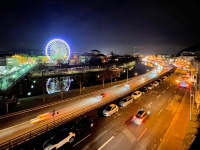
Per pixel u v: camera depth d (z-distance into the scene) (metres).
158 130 18.77
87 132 18.27
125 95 33.28
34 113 25.02
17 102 29.62
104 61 159.50
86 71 88.31
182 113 24.09
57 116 23.55
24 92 51.72
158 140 16.58
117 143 16.02
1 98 30.39
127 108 26.66
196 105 27.42
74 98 34.69
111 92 40.84
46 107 28.08
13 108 27.20
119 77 86.06
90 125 19.30
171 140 16.55
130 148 15.16
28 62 123.31
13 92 41.41
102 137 17.14
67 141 15.50
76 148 15.07
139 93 34.09
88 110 23.92
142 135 17.61
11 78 52.25
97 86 50.41
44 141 16.38
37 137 16.30
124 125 20.09
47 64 120.12
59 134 15.63
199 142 11.23
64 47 82.44
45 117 22.97
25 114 24.55
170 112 24.58
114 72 84.69
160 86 45.88
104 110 23.53
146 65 183.00
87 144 15.78
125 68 118.56
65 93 40.06
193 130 18.23
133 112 24.72
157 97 33.62
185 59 107.88
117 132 18.28
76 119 20.83
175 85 47.09
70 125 19.94
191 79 51.22
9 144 14.21
